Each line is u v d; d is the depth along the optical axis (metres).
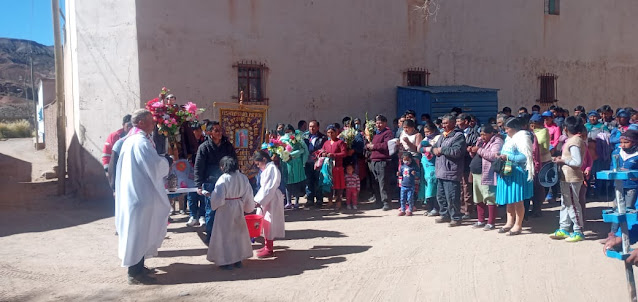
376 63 14.97
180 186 8.95
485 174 8.27
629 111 10.24
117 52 12.36
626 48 19.39
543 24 17.50
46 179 16.28
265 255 7.27
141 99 12.31
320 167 10.78
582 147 7.43
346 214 10.20
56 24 13.20
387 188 10.37
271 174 7.21
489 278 6.06
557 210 9.91
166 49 12.53
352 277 6.26
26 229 9.41
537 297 5.44
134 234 6.11
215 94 13.06
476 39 16.33
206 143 7.86
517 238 7.82
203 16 12.88
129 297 5.77
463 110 14.41
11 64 94.50
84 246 8.09
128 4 12.27
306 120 14.13
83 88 12.52
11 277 6.54
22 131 41.78
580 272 6.16
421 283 5.98
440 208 9.08
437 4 15.70
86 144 12.58
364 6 14.74
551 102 17.67
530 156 7.62
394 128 12.86
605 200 10.61
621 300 5.28
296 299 5.59
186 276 6.48
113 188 7.83
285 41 13.81
